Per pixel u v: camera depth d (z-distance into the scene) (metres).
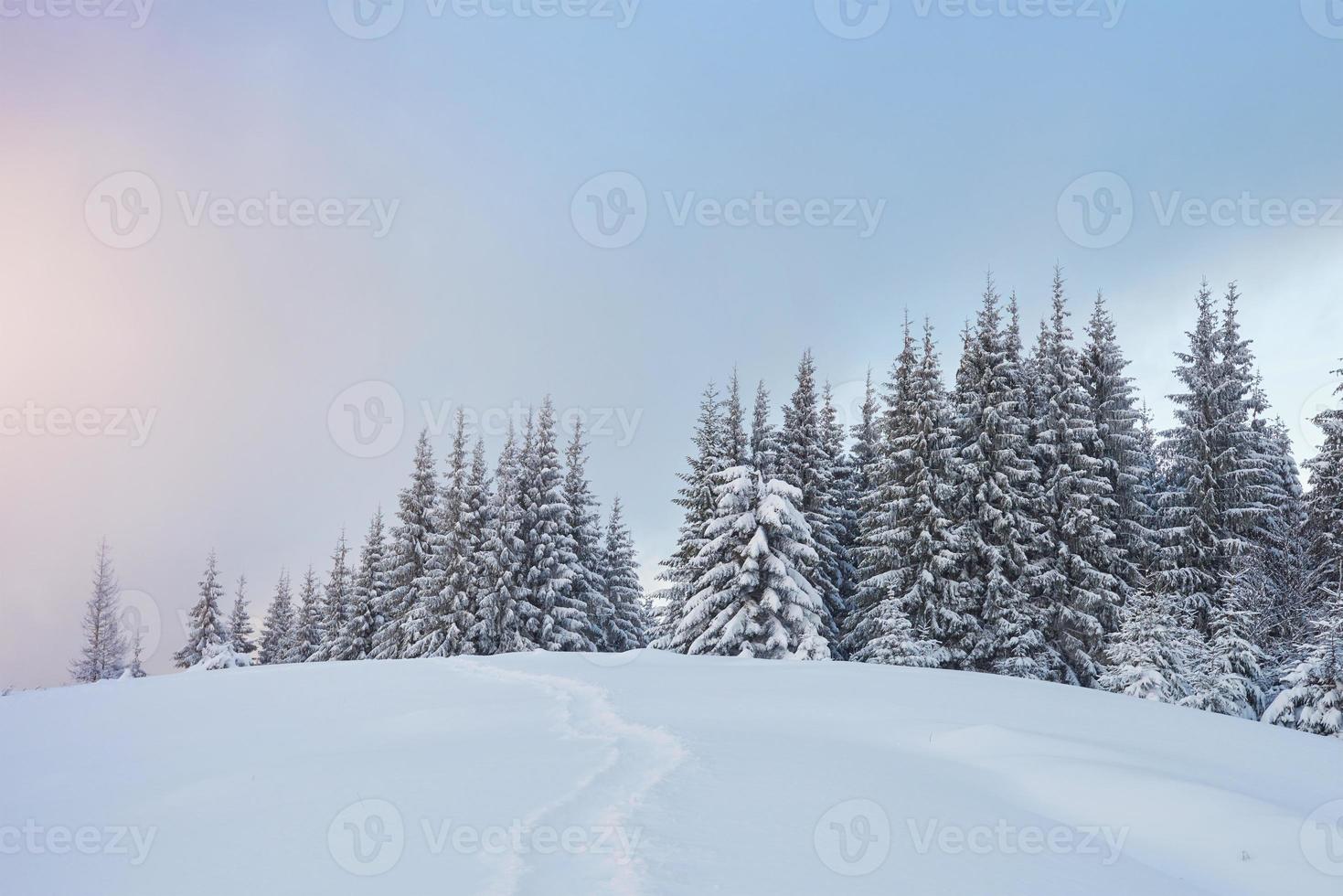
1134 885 4.89
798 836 5.16
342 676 16.00
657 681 14.44
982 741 9.12
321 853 4.67
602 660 18.67
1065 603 26.72
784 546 27.36
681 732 9.09
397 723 10.38
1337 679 17.50
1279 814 6.25
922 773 7.64
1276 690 22.39
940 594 26.97
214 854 4.77
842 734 9.82
